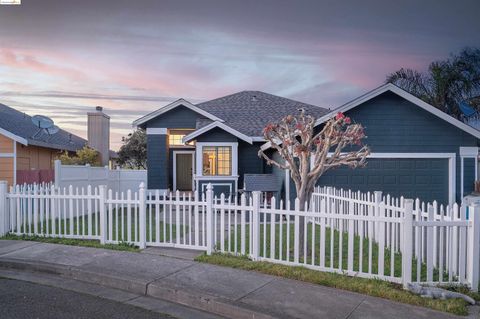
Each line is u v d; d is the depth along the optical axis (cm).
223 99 2191
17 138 1659
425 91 2322
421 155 1405
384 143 1402
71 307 557
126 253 805
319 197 1180
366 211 952
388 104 1402
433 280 635
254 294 579
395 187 1405
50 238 935
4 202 969
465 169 1416
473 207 597
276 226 1138
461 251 604
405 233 603
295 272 660
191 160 2095
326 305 541
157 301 597
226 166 1639
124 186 2050
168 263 733
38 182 1681
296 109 2036
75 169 1487
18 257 779
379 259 634
